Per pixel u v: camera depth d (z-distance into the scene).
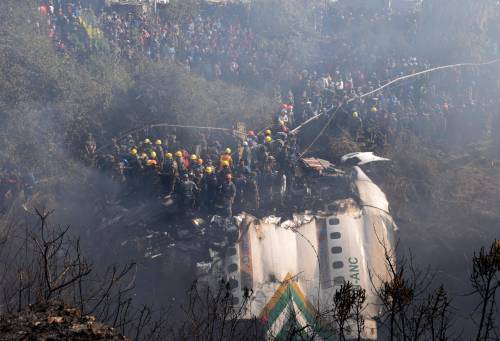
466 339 20.00
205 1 42.84
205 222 22.28
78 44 33.50
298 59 37.41
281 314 18.92
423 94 33.62
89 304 13.04
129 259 21.39
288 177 24.05
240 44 37.84
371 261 20.50
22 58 30.05
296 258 20.50
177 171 23.94
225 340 12.05
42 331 6.88
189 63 35.25
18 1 32.44
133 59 34.31
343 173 24.77
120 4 39.97
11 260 12.18
